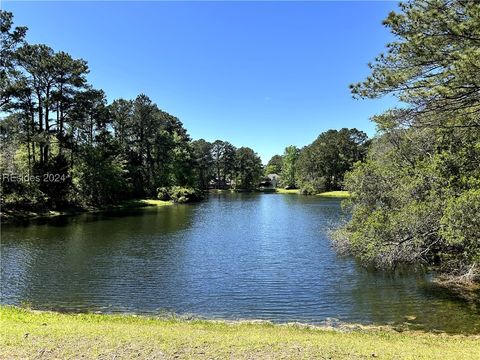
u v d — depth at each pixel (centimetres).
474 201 1057
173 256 1911
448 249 1486
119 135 6050
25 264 1725
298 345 709
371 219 1466
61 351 636
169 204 5581
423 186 1448
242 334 817
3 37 3188
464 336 896
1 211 3403
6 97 3297
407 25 857
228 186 11269
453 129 1280
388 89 935
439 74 877
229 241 2356
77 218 3547
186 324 952
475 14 741
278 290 1354
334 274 1562
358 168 1809
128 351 646
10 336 702
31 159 4153
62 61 3909
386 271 1582
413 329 970
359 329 973
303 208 4844
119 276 1533
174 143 6881
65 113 4147
